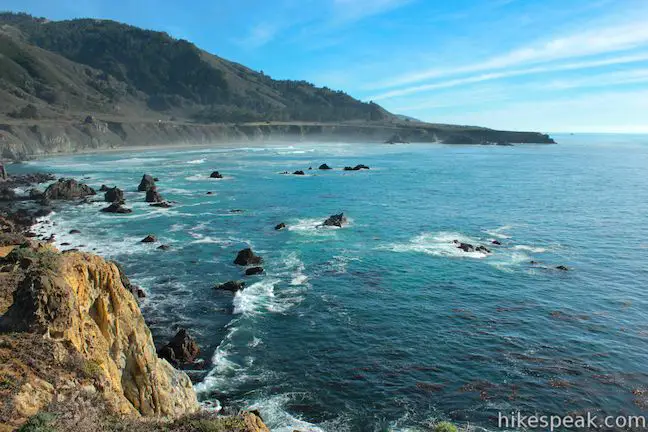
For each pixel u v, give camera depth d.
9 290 22.69
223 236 59.41
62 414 13.07
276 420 23.61
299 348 30.89
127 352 18.02
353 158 178.62
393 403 25.11
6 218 63.75
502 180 117.38
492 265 48.34
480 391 26.22
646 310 37.31
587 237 60.19
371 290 41.09
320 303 38.19
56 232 60.09
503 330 33.66
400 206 80.88
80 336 16.28
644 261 50.03
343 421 23.67
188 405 20.44
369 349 30.81
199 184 104.75
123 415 15.12
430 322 34.88
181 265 47.53
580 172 138.25
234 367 28.53
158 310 36.44
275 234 60.78
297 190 98.00
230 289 40.59
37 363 14.26
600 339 32.44
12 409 12.44
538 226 66.31
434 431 22.86
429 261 49.50
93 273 17.91
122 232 60.72
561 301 39.03
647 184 111.00
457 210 77.62
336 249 53.81
